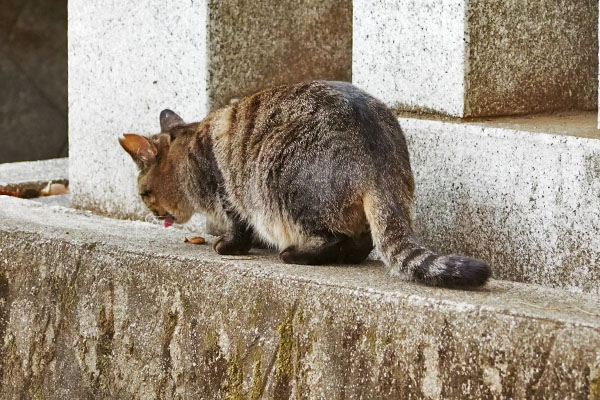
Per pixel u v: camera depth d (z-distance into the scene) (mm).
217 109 11328
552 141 9820
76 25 13719
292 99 10195
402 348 8625
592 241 9602
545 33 11242
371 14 11562
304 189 9781
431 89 11117
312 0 13102
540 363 7977
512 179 10203
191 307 9930
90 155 13898
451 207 10789
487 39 10852
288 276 9336
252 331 9508
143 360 10297
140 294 10297
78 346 10789
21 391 11297
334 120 9789
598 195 9508
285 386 9305
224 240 10516
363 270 9648
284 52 12969
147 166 11445
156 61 12859
